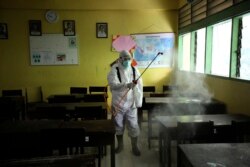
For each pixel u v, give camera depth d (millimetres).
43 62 6113
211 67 4441
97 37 6125
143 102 3809
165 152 2961
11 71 6082
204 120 2721
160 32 6168
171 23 6168
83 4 5965
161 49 6207
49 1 5926
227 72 3920
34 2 5902
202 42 4887
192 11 5133
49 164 1421
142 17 6125
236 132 2475
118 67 3309
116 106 3277
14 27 5977
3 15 5930
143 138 4133
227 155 1607
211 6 4180
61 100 4293
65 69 6172
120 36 6133
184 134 2439
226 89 3689
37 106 3580
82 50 6145
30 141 2309
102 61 6191
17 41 6016
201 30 4910
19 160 1450
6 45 6012
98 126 2525
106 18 6094
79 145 2326
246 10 3088
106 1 6000
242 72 3480
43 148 2295
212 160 1527
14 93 5242
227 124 2504
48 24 6020
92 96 4383
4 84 6094
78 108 3234
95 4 5984
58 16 6012
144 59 6203
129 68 3344
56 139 2283
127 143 3947
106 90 5234
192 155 1611
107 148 3701
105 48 6164
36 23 5992
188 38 5777
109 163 3174
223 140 2492
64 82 6199
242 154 1622
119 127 3352
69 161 1445
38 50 6074
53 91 6195
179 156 1810
